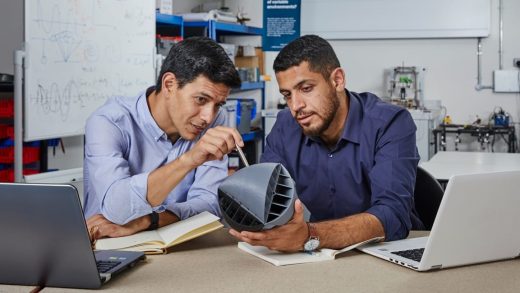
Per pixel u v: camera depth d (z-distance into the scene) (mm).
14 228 1123
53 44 2982
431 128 5219
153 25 3684
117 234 1524
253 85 5562
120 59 3445
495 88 5547
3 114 3049
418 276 1207
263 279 1183
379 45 5875
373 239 1438
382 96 5902
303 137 1909
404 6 5676
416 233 1646
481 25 5504
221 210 1314
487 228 1268
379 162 1700
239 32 5520
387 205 1558
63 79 3059
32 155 3203
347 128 1800
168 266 1287
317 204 1932
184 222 1581
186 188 1892
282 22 5469
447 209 1193
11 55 3408
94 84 3268
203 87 1543
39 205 1096
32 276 1152
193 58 1541
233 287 1133
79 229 1095
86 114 3225
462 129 5340
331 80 1639
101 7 3295
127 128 1782
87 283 1131
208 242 1508
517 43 5531
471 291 1110
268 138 2004
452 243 1232
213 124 1896
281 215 1262
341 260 1327
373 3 5762
